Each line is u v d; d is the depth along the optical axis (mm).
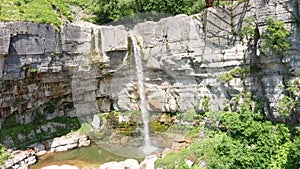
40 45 17891
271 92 14852
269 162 13141
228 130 15383
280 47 14008
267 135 14047
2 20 16047
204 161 13758
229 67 17391
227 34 17438
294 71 13938
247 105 16094
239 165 13172
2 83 16594
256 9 14711
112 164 16422
